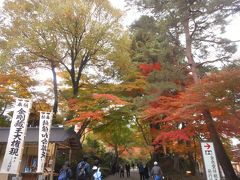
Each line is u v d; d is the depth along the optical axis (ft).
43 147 41.75
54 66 65.46
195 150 55.83
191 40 49.37
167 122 54.60
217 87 33.40
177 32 51.44
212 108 36.60
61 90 71.20
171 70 51.85
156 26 53.42
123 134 90.79
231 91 33.32
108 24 59.93
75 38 59.98
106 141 103.19
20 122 37.91
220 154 40.42
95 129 69.05
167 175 70.95
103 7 59.98
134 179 81.71
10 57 55.36
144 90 60.44
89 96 60.75
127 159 154.40
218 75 34.22
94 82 67.87
